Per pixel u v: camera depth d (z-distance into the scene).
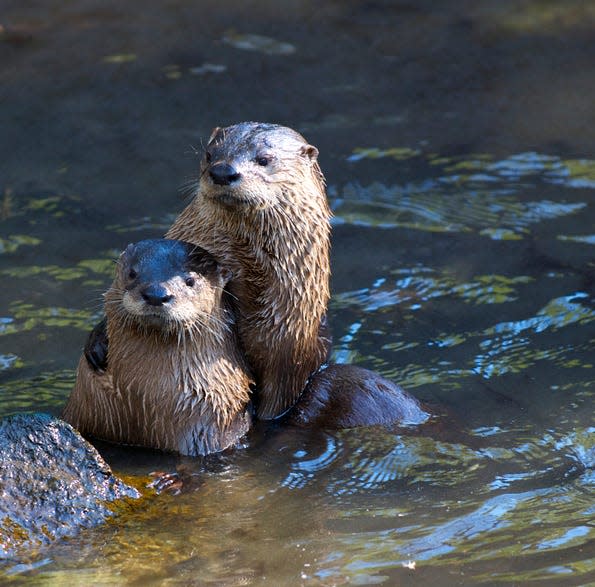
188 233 16.34
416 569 12.16
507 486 13.94
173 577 11.98
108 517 12.97
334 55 26.44
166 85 24.92
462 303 18.22
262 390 15.90
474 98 24.81
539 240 19.91
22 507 12.59
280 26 27.66
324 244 16.38
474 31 27.56
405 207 20.92
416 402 15.79
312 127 23.58
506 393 16.06
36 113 23.70
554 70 25.88
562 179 21.78
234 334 15.40
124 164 22.02
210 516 13.21
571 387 16.12
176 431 14.59
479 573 12.06
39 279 18.38
